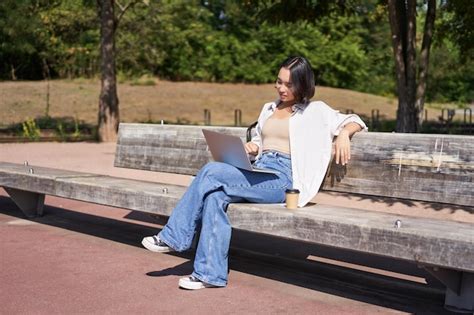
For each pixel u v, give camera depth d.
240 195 4.43
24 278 4.59
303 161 4.62
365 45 39.75
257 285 4.52
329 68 37.72
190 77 34.91
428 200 4.36
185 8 34.41
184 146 5.87
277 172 4.60
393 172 4.53
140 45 32.66
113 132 16.98
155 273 4.74
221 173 4.40
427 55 14.70
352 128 4.62
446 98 40.22
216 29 36.41
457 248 3.45
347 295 4.34
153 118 24.03
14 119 21.08
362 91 38.78
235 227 4.37
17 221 6.57
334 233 3.92
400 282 4.57
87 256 5.20
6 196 8.11
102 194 5.39
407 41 12.45
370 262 5.25
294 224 4.09
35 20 16.05
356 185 4.69
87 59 31.88
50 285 4.43
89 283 4.48
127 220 6.71
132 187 5.30
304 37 36.78
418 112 14.78
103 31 16.91
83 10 29.48
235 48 35.16
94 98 26.45
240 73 35.12
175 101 28.06
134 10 29.91
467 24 15.75
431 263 3.54
